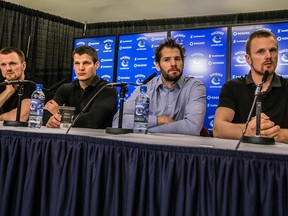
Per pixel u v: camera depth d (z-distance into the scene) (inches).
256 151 31.3
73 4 177.6
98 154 35.8
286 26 129.3
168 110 74.4
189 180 32.1
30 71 174.9
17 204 39.4
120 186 34.7
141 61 153.5
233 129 59.1
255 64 68.4
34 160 38.9
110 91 82.8
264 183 30.0
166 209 32.2
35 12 176.1
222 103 70.1
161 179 33.2
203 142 39.9
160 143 34.9
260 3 157.4
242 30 136.3
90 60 84.8
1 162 40.8
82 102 84.3
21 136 40.3
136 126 51.6
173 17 176.9
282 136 54.9
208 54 141.9
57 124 59.6
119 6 177.3
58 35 184.4
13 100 86.2
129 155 34.6
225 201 30.5
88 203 35.5
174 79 74.6
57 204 36.8
